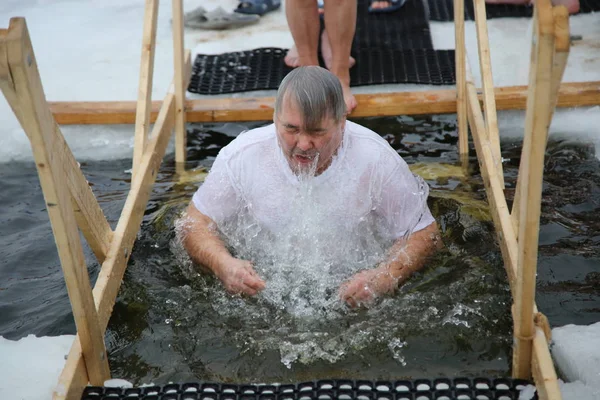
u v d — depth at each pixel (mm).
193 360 2281
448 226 2877
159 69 4359
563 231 2885
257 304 2463
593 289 2549
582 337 2215
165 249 2795
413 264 2543
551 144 3529
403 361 2236
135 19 5188
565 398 2006
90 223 2334
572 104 3736
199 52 4594
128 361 2289
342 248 2553
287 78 2326
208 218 2674
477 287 2516
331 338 2322
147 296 2541
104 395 2039
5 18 5266
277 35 4820
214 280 2594
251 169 2555
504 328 2352
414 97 3789
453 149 3572
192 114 3795
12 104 1628
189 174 3441
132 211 2752
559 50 1531
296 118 2266
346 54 3699
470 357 2246
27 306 2590
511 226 2438
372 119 3797
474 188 3211
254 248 2621
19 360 2230
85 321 1979
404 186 2555
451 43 4500
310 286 2496
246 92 4023
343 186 2500
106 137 3789
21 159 3625
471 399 1979
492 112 3031
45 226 3100
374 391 2023
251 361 2262
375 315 2406
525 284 1865
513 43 4422
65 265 1864
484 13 3301
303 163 2387
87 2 5539
